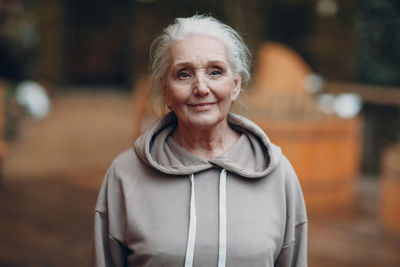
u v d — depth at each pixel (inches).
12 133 291.7
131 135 321.4
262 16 262.5
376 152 251.8
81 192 192.1
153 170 49.6
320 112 172.1
